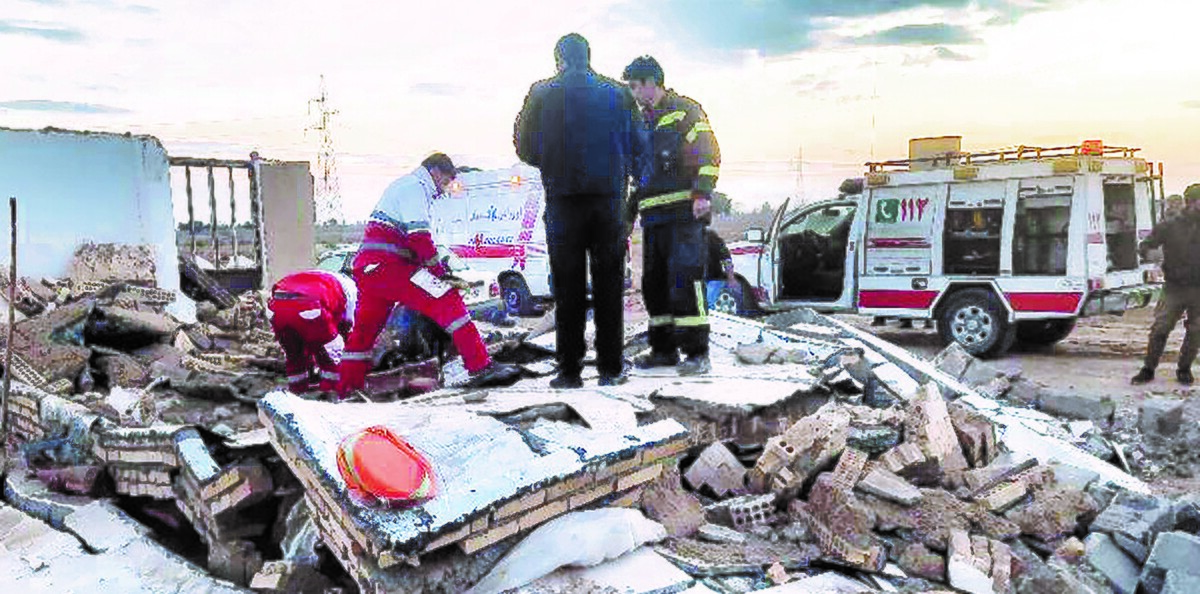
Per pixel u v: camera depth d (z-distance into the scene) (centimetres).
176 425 423
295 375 593
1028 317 980
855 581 322
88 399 576
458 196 1614
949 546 336
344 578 336
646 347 634
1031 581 310
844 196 1155
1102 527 365
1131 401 763
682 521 343
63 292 838
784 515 371
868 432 404
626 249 522
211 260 1259
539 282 1473
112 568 373
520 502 288
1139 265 1029
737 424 435
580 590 279
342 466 280
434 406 403
